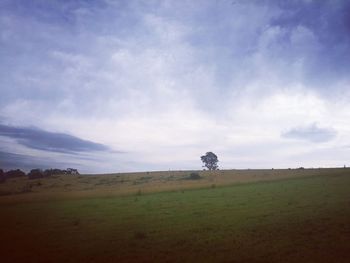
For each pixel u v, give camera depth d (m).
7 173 129.25
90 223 30.77
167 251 20.45
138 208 38.28
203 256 19.05
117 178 106.56
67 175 121.38
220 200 40.59
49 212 39.34
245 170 105.88
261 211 31.25
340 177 56.72
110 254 20.42
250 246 20.50
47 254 21.09
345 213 27.97
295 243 20.58
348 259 17.20
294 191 43.59
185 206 37.56
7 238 26.03
